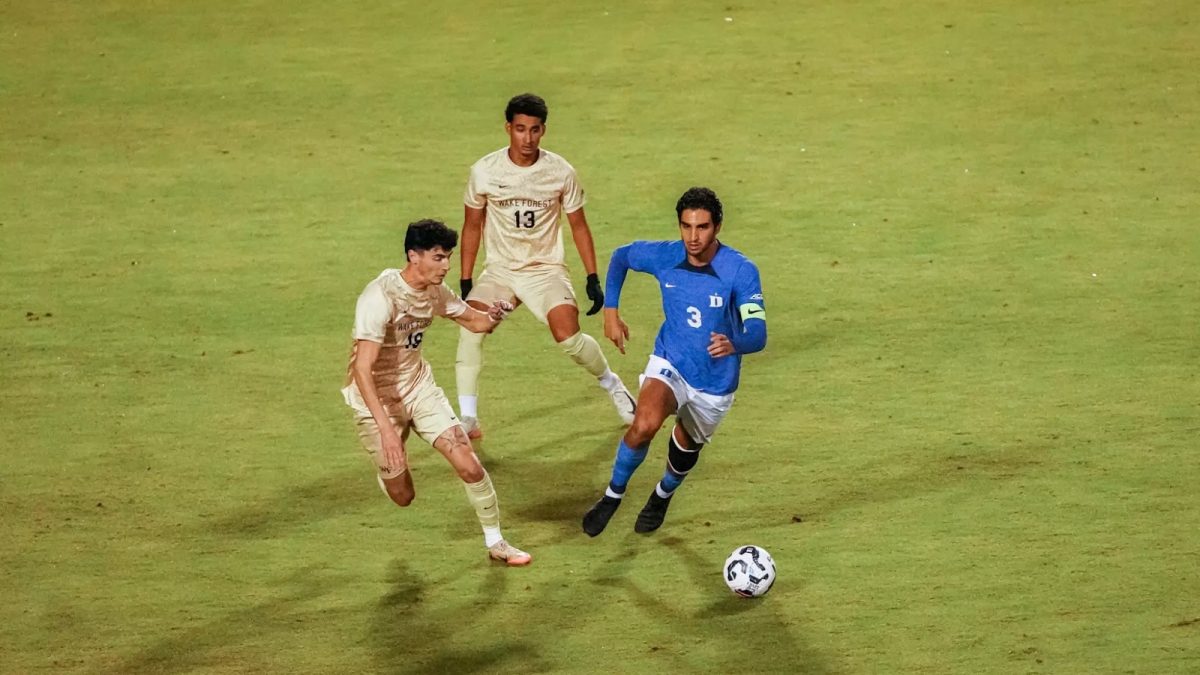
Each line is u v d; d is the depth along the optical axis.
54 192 48.62
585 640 24.19
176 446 31.84
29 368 35.88
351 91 58.47
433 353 37.12
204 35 66.19
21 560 27.05
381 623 24.84
